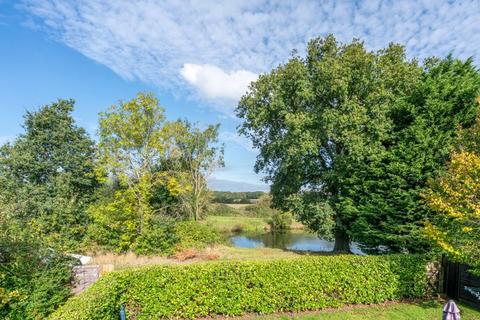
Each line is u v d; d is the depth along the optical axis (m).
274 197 20.94
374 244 14.20
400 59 16.64
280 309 8.48
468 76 13.09
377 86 15.73
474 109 12.25
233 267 8.41
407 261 9.50
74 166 23.09
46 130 23.06
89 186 23.61
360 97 16.62
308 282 8.62
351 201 15.13
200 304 8.21
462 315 8.37
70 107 24.20
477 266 8.23
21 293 7.30
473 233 8.02
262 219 44.53
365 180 14.65
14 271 7.54
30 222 10.68
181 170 26.00
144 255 16.61
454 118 12.44
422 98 13.34
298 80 17.11
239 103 20.89
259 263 8.57
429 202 9.29
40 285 7.73
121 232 17.22
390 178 13.14
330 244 28.97
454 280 9.80
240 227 39.31
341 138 15.20
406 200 12.25
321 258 9.12
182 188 20.92
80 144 23.80
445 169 11.20
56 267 8.40
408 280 9.45
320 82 16.89
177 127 26.38
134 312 7.92
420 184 12.54
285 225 40.47
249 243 29.59
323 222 16.61
